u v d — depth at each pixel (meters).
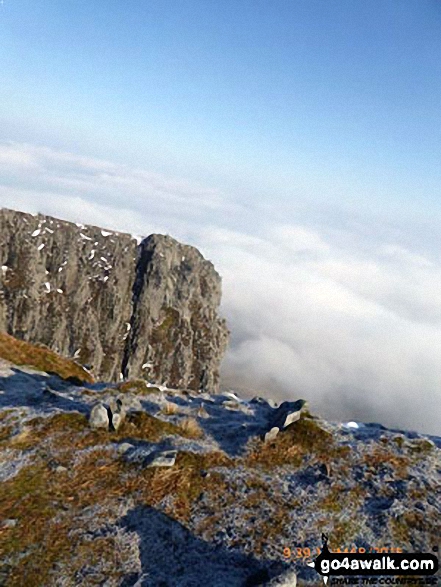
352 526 14.30
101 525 14.13
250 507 15.19
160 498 15.41
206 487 16.11
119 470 16.88
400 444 19.02
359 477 16.75
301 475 17.14
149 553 13.19
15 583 11.92
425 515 14.75
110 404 20.53
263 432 19.72
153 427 19.98
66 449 18.20
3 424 20.28
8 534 13.50
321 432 19.34
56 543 13.34
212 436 20.34
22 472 16.62
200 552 13.35
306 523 14.42
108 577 12.30
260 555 13.18
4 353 37.97
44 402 23.27
